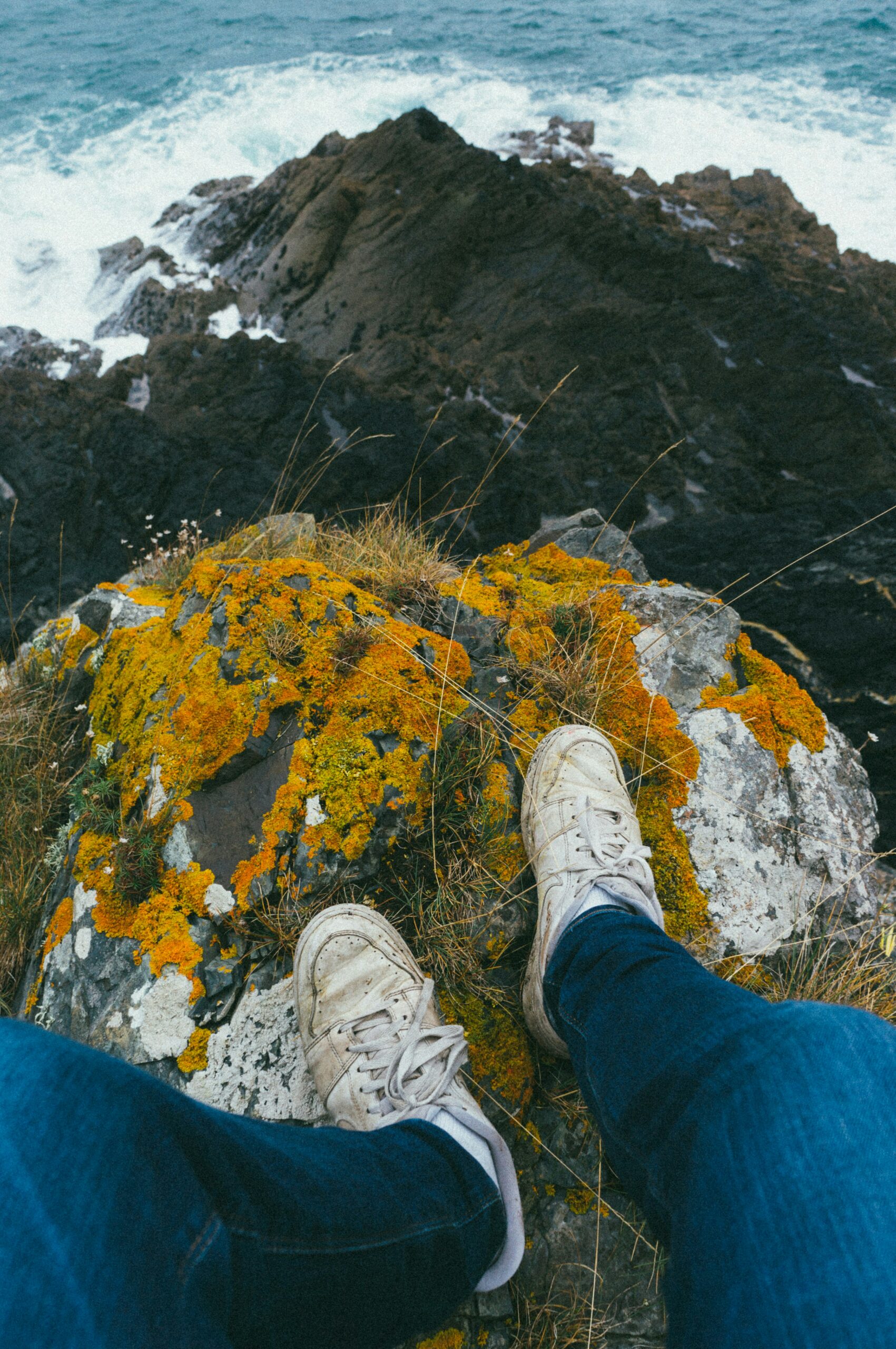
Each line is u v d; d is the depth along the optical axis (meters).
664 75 34.22
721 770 2.45
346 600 2.56
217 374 11.97
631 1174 1.15
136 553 10.16
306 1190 1.08
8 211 24.34
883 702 5.71
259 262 18.56
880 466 11.77
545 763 2.26
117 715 2.63
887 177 25.64
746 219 18.17
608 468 11.74
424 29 41.97
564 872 1.98
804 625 6.38
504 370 13.00
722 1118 0.98
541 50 37.94
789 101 31.16
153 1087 0.86
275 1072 2.02
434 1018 1.92
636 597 2.86
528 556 3.21
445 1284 1.27
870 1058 0.94
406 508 3.57
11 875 2.53
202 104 33.16
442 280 15.88
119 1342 0.66
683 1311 0.86
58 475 10.39
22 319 19.48
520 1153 2.02
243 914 2.12
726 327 13.55
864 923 2.31
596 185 16.91
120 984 2.10
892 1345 0.73
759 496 11.67
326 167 18.50
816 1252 0.81
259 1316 0.92
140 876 2.16
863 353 13.05
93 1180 0.73
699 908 2.28
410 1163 1.34
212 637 2.43
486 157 16.67
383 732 2.32
